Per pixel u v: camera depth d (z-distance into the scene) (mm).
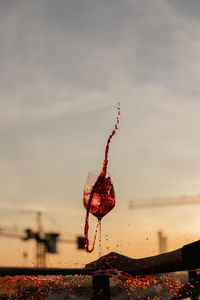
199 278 1330
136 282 1206
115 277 1174
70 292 1001
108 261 1245
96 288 1102
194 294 1297
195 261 1271
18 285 912
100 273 1121
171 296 1213
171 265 1299
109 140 1500
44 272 993
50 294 944
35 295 924
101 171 1521
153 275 1316
